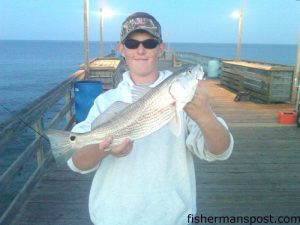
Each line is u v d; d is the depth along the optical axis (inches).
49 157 210.2
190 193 79.5
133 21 78.2
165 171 76.6
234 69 547.5
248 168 216.1
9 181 131.0
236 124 329.4
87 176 195.9
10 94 1266.0
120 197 76.6
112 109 76.4
